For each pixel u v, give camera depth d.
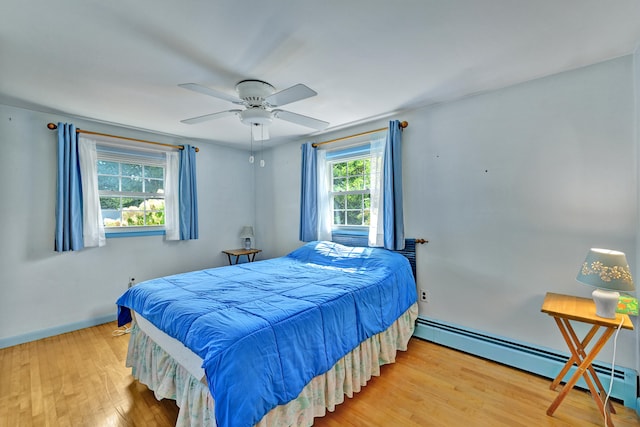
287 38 1.58
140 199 3.47
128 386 2.01
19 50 1.66
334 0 1.29
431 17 1.42
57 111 2.70
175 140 3.70
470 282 2.46
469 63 1.89
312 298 1.81
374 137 3.10
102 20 1.40
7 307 2.58
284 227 4.18
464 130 2.48
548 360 2.09
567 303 1.80
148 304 1.86
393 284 2.38
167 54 1.72
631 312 1.61
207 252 4.02
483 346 2.38
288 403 1.43
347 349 1.79
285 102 2.01
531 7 1.36
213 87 2.17
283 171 4.17
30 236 2.69
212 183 4.09
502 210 2.30
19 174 2.64
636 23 1.49
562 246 2.05
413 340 2.73
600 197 1.92
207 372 1.24
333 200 3.62
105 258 3.14
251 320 1.46
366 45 1.66
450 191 2.56
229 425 1.16
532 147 2.16
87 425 1.64
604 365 1.89
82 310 2.98
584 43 1.68
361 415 1.71
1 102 2.48
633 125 1.80
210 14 1.37
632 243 1.82
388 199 2.83
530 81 2.15
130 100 2.43
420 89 2.29
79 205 2.88
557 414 1.71
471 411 1.74
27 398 1.86
